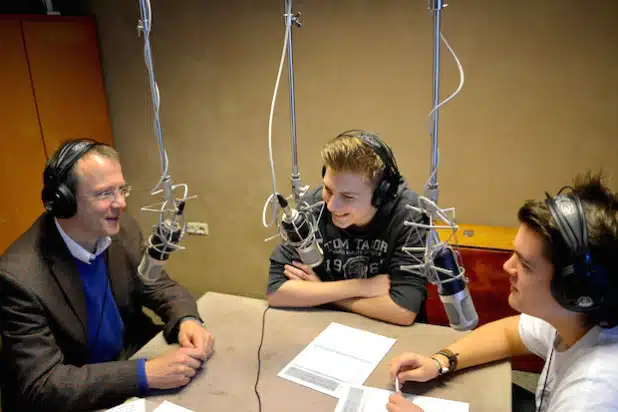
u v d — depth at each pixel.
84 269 1.54
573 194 0.93
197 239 3.11
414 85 2.39
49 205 1.40
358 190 1.39
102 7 2.79
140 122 2.96
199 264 3.17
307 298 1.57
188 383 1.26
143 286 1.70
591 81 2.16
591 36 2.11
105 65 2.91
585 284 0.86
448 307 1.07
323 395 1.19
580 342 0.99
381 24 2.36
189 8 2.66
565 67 2.18
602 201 0.90
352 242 1.63
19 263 1.39
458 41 2.28
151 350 1.44
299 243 1.16
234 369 1.30
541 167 2.34
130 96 2.93
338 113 2.56
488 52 2.25
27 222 2.55
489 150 2.38
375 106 2.49
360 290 1.55
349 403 1.16
